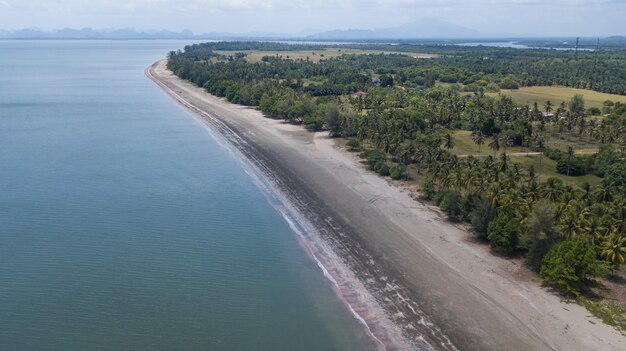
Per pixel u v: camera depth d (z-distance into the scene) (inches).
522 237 3275.1
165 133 7234.3
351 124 6894.7
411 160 5634.8
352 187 4803.2
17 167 5334.6
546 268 3002.0
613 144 6688.0
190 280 3100.4
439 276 3154.5
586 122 7440.9
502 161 4842.5
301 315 2760.8
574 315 2753.4
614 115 7859.3
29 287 2950.3
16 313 2696.9
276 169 5408.5
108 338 2522.1
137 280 3080.7
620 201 3801.7
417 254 3444.9
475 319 2719.0
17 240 3563.0
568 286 2886.3
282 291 2997.0
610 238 3193.9
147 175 5191.9
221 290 2999.5
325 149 6269.7
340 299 2918.3
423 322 2696.9
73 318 2669.8
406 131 6589.6
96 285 3004.4
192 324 2659.9
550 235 3174.2
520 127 6766.7
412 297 2928.2
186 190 4756.4
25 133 7017.7
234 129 7436.0
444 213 4185.5
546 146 6555.1
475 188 4141.2
